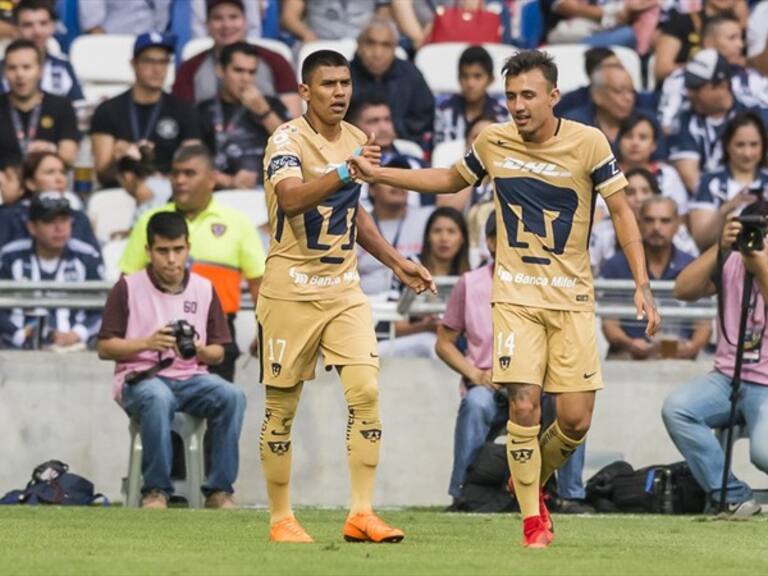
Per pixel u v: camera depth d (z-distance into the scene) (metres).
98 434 35.19
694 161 44.53
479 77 45.06
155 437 31.03
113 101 43.22
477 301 32.56
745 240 28.95
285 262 22.06
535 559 20.20
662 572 19.05
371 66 44.28
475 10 48.19
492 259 32.75
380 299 38.16
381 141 42.84
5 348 37.34
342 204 21.98
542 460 22.88
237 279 34.88
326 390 35.19
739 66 46.28
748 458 34.75
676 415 30.19
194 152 34.47
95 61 46.59
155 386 31.17
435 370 35.31
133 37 46.94
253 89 43.59
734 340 30.34
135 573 18.38
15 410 34.97
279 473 22.58
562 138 21.78
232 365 33.66
